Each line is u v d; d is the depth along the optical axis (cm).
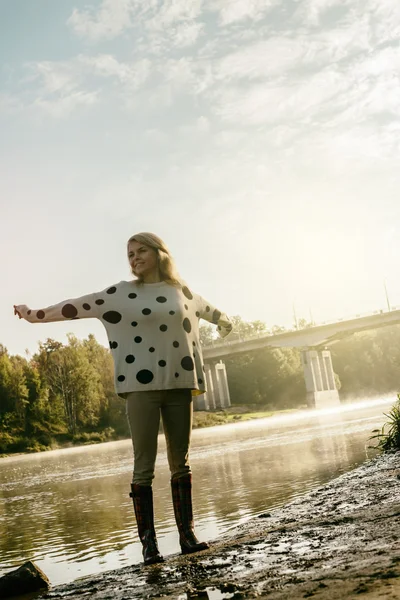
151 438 436
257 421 5828
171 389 437
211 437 3241
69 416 7544
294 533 427
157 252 461
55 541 650
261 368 10950
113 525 722
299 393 10931
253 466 1243
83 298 446
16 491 1485
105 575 407
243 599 269
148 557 422
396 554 297
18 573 424
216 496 848
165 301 449
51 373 7788
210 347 9244
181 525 445
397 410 1127
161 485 1100
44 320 443
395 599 225
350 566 290
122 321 441
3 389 7256
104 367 8594
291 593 262
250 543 417
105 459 2575
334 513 504
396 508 457
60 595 363
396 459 896
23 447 6588
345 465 1026
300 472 1022
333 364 12875
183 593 302
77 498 1095
